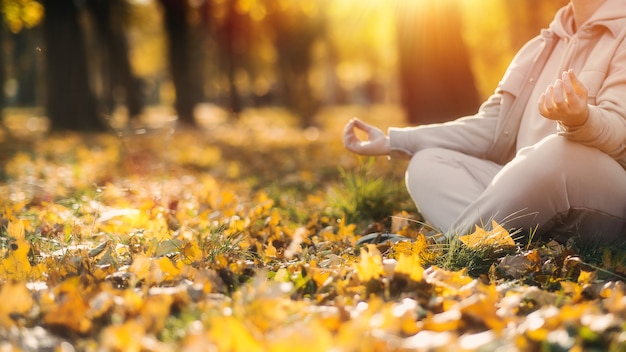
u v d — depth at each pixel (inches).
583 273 145.2
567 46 189.8
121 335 105.0
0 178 431.8
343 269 151.6
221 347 101.3
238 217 226.4
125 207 256.5
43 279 155.5
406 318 115.3
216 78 2175.2
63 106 1040.2
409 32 642.2
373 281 136.6
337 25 1489.9
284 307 123.3
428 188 197.0
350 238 206.1
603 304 126.2
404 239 196.1
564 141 173.2
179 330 113.4
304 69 1501.0
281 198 306.2
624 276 156.3
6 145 758.5
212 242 184.7
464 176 196.1
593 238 178.2
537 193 172.6
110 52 1429.6
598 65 180.1
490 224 177.3
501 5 928.9
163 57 1961.1
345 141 215.9
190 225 228.2
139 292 137.6
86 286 144.5
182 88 1269.7
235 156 626.2
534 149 176.7
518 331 109.1
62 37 1040.8
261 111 1876.2
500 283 152.1
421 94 639.8
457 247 168.1
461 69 639.1
